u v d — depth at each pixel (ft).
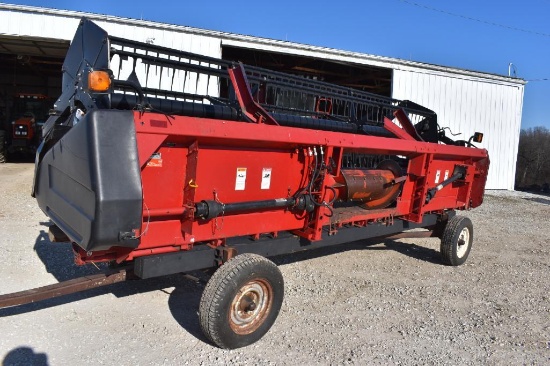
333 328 13.55
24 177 39.29
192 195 11.44
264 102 16.63
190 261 11.81
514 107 58.80
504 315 15.65
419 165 18.43
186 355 11.30
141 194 9.70
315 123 17.12
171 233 11.62
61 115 13.23
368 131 19.29
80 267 16.80
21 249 18.70
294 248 14.64
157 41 39.34
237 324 11.63
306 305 15.19
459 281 19.22
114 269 12.09
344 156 19.17
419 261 22.02
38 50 50.14
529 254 25.34
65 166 10.66
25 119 56.65
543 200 52.65
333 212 15.81
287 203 13.71
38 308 13.41
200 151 11.59
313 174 14.23
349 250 23.12
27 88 74.59
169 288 15.67
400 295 16.89
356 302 15.81
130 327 12.62
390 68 50.31
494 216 38.86
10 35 37.73
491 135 57.88
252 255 11.83
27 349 11.07
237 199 12.83
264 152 13.12
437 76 53.21
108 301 14.30
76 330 12.24
